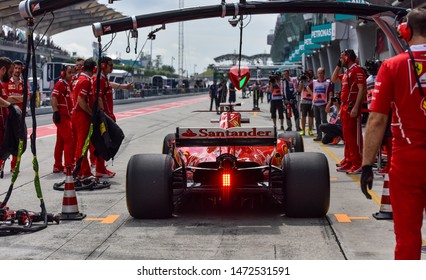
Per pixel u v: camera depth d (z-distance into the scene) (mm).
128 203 7039
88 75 9398
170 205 7117
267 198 8102
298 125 19281
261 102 50219
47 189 9266
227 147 7477
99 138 8523
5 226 6566
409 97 3801
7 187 9445
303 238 6219
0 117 7453
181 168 7234
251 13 9508
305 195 6895
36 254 5723
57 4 6652
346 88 10438
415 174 3770
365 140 3988
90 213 7562
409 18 3941
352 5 9742
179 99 64188
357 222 6906
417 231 3830
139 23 9125
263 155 7453
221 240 6172
